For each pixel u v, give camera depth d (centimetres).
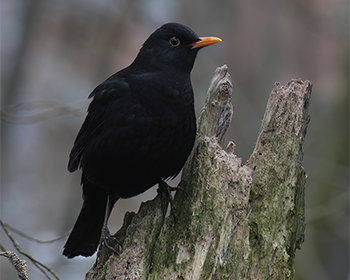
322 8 1831
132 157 678
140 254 609
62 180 2108
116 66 1984
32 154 2122
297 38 1852
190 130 677
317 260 1366
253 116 1599
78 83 2128
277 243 600
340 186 1324
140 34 1948
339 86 1488
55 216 1978
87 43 2038
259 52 1833
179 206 618
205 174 610
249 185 609
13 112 1110
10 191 1991
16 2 2008
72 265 1277
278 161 623
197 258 576
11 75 1948
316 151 1559
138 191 718
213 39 718
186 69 715
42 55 2073
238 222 596
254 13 1862
